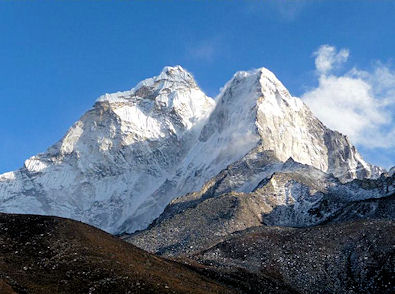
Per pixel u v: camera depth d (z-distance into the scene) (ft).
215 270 510.58
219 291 420.36
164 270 418.31
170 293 357.82
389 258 549.95
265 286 507.30
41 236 396.57
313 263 568.82
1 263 361.92
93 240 409.49
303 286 532.32
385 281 528.22
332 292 526.98
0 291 319.68
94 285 349.82
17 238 392.68
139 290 352.28
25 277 349.61
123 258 399.03
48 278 352.90
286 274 550.36
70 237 401.90
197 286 407.64
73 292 341.82
